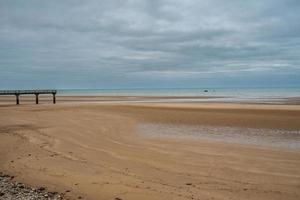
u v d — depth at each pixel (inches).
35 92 2471.7
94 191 376.2
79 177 437.7
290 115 1238.3
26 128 947.3
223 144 701.9
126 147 670.5
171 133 865.5
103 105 1999.3
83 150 636.7
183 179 436.1
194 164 522.3
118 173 464.1
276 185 410.6
